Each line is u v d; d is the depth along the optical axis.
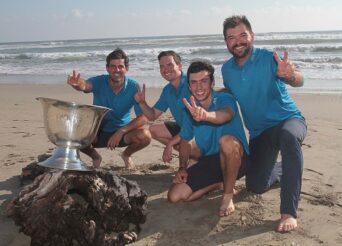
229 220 3.49
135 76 15.69
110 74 4.54
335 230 3.27
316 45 24.11
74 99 10.74
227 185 3.61
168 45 36.56
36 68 21.42
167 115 7.99
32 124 7.50
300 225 3.36
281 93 3.71
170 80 4.27
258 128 3.87
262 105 3.70
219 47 26.58
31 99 10.66
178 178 3.85
